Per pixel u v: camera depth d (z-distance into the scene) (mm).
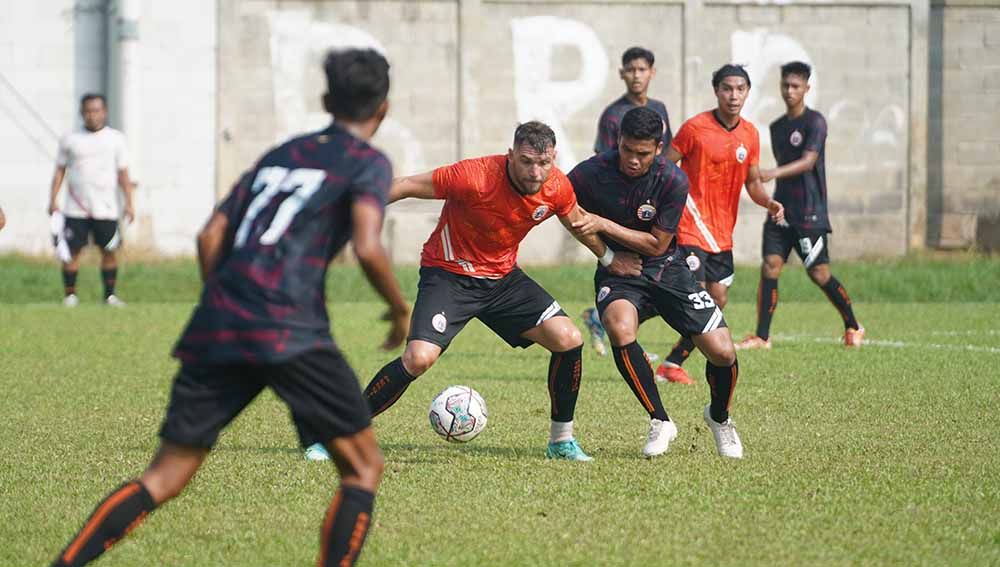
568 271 74000
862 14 84062
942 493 21172
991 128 86062
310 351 14445
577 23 82750
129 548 17672
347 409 14797
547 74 82812
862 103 84438
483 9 82125
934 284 68062
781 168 42438
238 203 14953
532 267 77750
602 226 24391
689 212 35250
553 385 24219
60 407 31031
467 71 82062
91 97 58531
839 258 84750
